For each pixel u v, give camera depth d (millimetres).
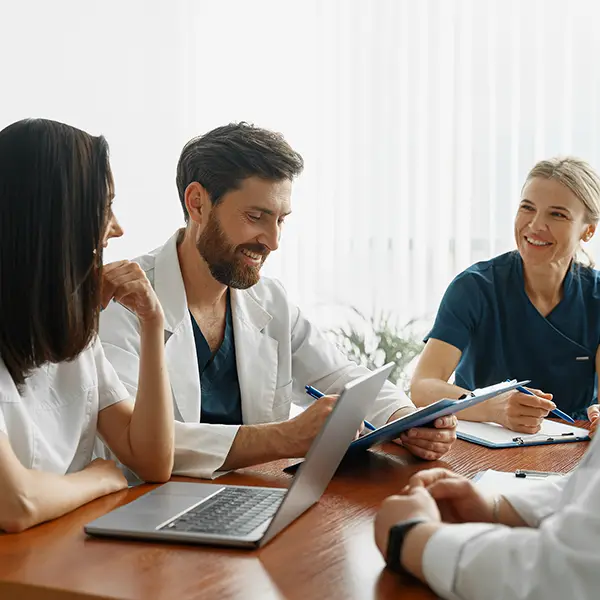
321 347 1941
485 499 1032
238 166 1653
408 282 3883
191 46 3953
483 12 3604
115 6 3750
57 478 1196
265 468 1495
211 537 1046
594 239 3309
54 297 1164
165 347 1682
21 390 1239
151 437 1365
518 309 2273
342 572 960
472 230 3695
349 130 3959
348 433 1279
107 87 3738
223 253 1692
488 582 812
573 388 2297
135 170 3828
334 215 4004
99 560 999
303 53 4012
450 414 1558
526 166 3566
